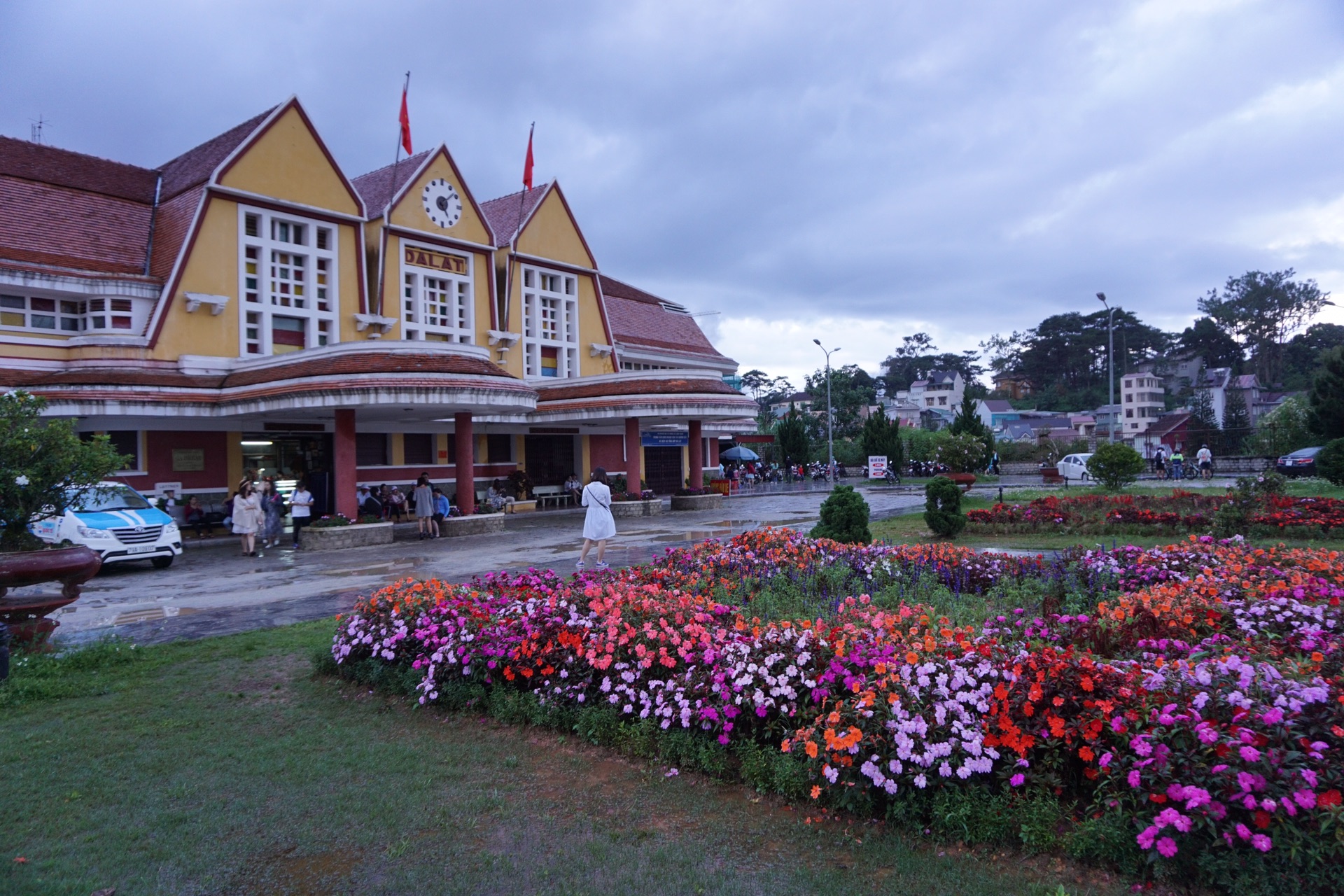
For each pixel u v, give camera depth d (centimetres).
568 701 583
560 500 2989
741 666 505
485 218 2792
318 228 2339
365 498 2294
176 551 1545
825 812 435
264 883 387
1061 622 632
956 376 11406
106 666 777
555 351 3139
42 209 2031
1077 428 8800
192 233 2064
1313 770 339
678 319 4181
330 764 526
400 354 1892
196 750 557
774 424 6788
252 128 2231
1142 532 1584
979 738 406
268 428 2222
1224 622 653
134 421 1952
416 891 374
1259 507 1547
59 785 502
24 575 757
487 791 480
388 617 723
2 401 820
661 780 489
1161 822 338
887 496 3250
